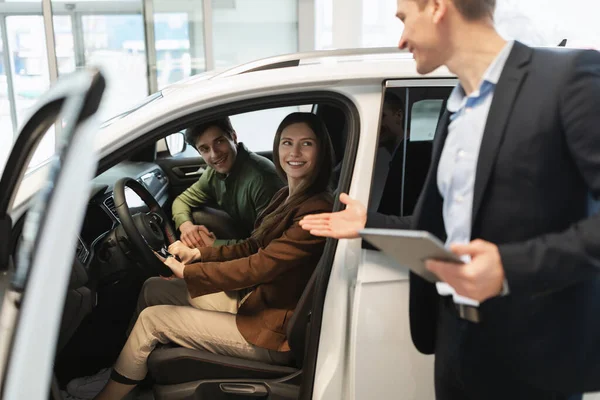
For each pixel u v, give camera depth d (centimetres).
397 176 157
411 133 157
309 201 182
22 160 122
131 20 555
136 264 216
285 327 183
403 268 156
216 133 239
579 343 121
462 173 121
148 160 313
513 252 107
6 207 128
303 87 160
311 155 180
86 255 203
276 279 184
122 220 194
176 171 314
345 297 158
